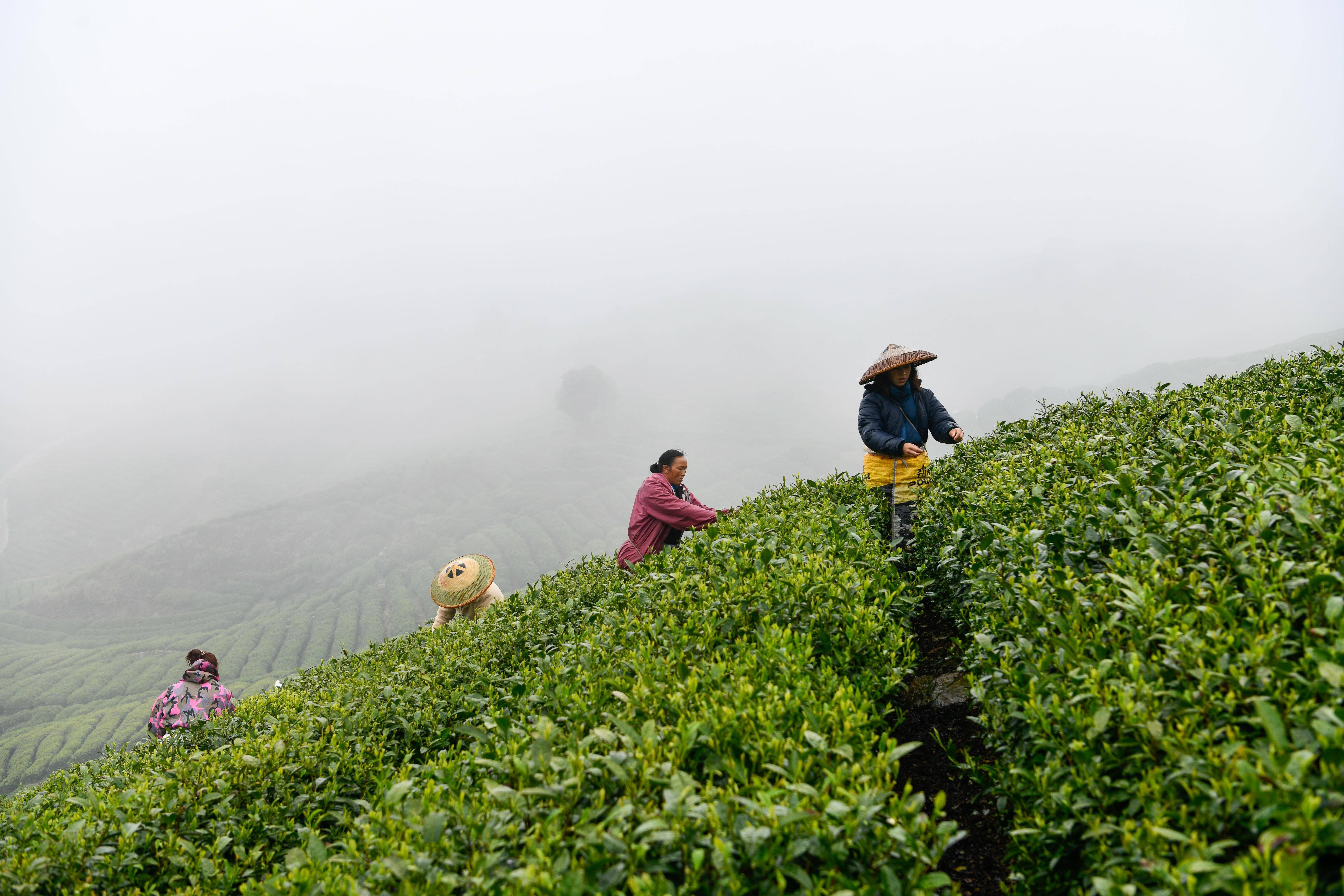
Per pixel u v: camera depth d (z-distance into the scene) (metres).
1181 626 2.13
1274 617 2.03
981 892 2.26
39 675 88.31
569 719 2.86
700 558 4.57
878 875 1.79
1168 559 2.53
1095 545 3.03
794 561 3.96
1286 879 1.25
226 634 99.31
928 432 6.30
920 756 3.08
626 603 4.61
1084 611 2.55
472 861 1.99
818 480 6.60
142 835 3.20
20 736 65.38
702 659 3.23
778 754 2.20
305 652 92.88
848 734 2.30
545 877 1.75
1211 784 1.67
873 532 4.74
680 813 1.85
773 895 1.70
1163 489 3.22
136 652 95.81
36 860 2.99
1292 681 1.80
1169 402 4.77
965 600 3.66
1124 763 1.91
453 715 4.11
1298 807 1.40
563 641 4.43
